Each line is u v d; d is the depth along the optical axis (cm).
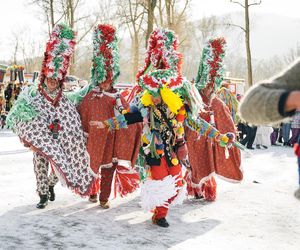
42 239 429
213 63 604
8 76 2388
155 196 468
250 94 201
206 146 598
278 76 211
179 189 486
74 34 535
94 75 560
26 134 505
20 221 484
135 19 2795
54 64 519
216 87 609
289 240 443
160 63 526
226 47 609
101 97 554
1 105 1877
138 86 564
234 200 605
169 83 479
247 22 2294
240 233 463
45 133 511
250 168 889
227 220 511
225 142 522
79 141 533
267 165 939
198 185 596
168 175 476
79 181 525
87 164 532
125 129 552
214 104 609
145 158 482
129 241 430
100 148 540
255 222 504
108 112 554
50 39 523
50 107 521
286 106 190
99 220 499
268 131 1372
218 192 655
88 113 548
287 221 508
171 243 427
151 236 447
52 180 567
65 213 523
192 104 505
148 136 474
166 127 474
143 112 480
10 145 1237
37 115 511
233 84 1878
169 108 475
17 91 1934
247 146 1353
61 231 455
